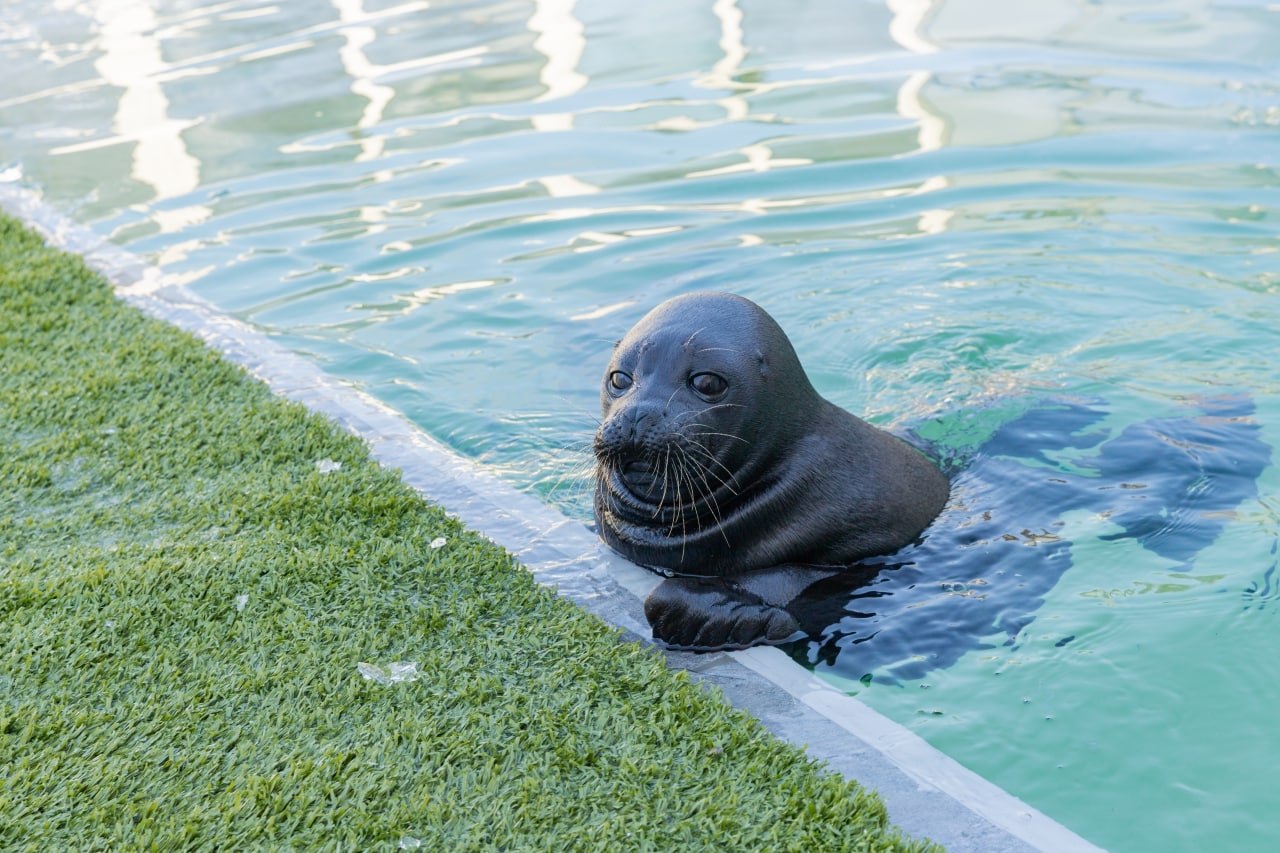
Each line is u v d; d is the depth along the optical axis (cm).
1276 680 463
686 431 542
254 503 599
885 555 568
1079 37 1347
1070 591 527
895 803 404
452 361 780
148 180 1117
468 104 1263
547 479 652
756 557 568
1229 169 980
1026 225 911
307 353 795
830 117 1150
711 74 1303
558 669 471
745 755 423
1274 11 1378
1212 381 703
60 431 686
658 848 383
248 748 429
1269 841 388
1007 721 453
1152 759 428
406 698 453
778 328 582
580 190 1022
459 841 387
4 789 410
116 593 523
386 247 943
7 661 478
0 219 1039
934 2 1534
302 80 1389
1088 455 632
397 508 595
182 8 1811
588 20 1565
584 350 782
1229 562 536
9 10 1891
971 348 758
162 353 776
